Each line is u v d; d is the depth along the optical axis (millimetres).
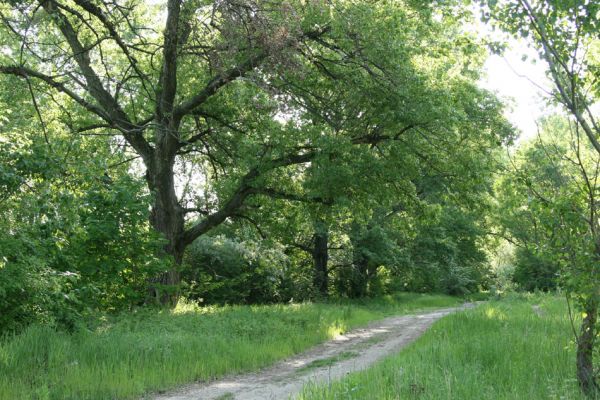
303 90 17672
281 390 9102
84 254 13391
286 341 13859
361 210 21891
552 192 6781
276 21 14836
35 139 12547
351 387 7352
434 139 19688
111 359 9438
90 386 8219
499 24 6355
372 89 17516
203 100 18609
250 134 20203
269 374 10672
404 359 9266
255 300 35594
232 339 12688
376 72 17453
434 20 17594
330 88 18641
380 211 34188
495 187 7230
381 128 19547
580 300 6586
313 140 17906
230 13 14492
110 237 13695
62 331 10195
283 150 18719
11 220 10414
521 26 6219
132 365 9312
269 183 20641
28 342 9016
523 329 12562
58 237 11367
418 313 29078
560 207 6402
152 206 20141
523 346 9750
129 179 14859
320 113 18797
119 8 15375
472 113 20281
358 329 19406
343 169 17500
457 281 47219
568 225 6445
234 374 10594
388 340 15883
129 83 21250
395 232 36031
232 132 21219
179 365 10086
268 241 24656
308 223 29641
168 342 10938
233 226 27062
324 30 17453
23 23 13703
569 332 11750
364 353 13312
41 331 9445
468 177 19672
